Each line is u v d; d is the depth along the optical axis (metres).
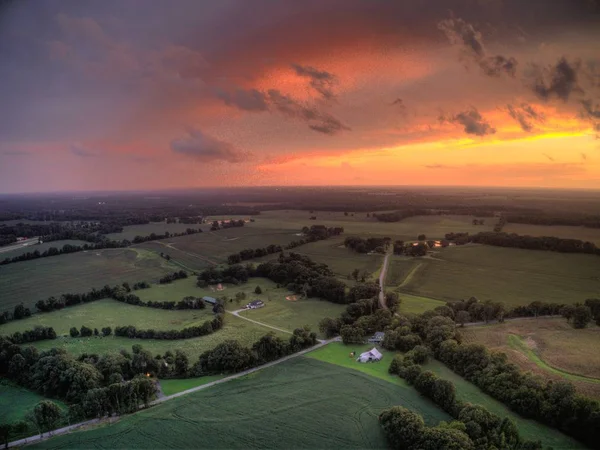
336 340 122.81
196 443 75.81
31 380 98.81
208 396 91.94
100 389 85.94
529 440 69.75
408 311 141.38
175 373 102.69
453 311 130.62
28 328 137.62
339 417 82.12
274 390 93.50
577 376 92.62
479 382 90.38
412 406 85.12
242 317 145.62
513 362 99.62
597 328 120.31
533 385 82.19
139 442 76.75
